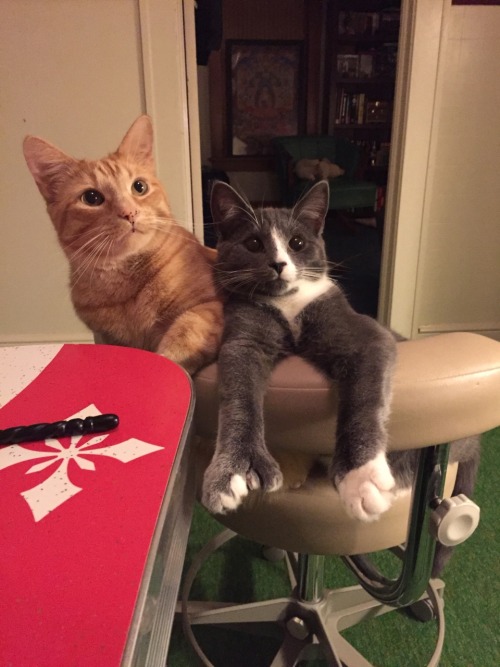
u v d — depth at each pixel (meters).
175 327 0.83
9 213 1.98
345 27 4.70
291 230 0.99
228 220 1.01
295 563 1.18
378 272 3.40
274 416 0.62
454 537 0.61
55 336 2.17
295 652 1.00
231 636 1.10
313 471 0.73
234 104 4.98
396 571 1.22
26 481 0.42
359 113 4.98
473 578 1.20
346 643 1.00
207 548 1.17
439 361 0.56
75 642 0.27
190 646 1.07
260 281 0.93
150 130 1.00
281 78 4.94
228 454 0.62
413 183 2.08
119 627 0.27
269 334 0.86
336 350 0.76
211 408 0.69
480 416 0.56
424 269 2.25
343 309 0.92
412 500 0.64
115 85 1.85
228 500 0.59
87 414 0.53
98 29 1.79
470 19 1.92
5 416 0.53
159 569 0.35
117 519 0.36
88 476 0.42
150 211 0.94
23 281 2.08
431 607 1.08
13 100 1.84
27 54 1.79
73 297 0.96
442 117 2.04
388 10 4.65
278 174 4.94
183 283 0.90
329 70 4.85
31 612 0.29
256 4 4.68
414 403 0.54
